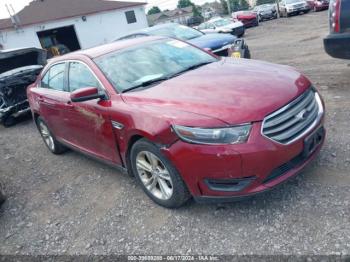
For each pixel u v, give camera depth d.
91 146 4.61
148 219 3.63
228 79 3.67
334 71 7.30
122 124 3.68
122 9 31.56
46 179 5.22
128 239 3.41
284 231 3.02
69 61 4.85
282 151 3.02
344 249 2.70
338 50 5.29
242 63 4.30
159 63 4.44
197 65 4.45
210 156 3.00
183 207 3.67
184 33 10.09
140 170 3.79
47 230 3.88
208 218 3.42
